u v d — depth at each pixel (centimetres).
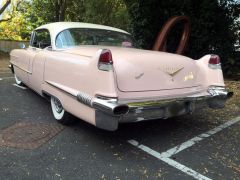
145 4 835
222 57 859
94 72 344
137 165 342
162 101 369
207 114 536
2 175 312
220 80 429
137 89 357
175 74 391
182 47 784
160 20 872
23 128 442
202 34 843
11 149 371
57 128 445
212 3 823
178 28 859
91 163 344
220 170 336
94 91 342
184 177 320
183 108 392
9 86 728
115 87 334
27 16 2181
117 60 356
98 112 337
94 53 369
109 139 411
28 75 557
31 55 540
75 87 376
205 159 361
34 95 639
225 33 854
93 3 1423
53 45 472
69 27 489
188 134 438
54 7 1889
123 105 323
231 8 848
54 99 459
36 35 571
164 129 455
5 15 1961
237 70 864
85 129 443
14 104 566
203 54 870
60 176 315
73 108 386
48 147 381
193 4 845
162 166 342
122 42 519
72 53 415
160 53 419
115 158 357
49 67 446
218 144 405
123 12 1302
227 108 576
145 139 415
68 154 363
